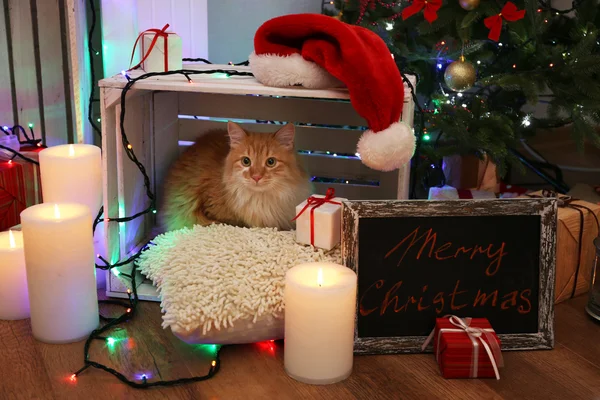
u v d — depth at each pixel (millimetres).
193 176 1823
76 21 1882
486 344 1302
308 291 1241
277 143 1709
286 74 1480
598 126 2090
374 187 1996
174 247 1567
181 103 2059
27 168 1812
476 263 1405
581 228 1633
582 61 1775
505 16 1664
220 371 1346
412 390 1289
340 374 1308
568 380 1326
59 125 2082
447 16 1860
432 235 1395
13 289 1510
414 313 1401
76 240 1392
